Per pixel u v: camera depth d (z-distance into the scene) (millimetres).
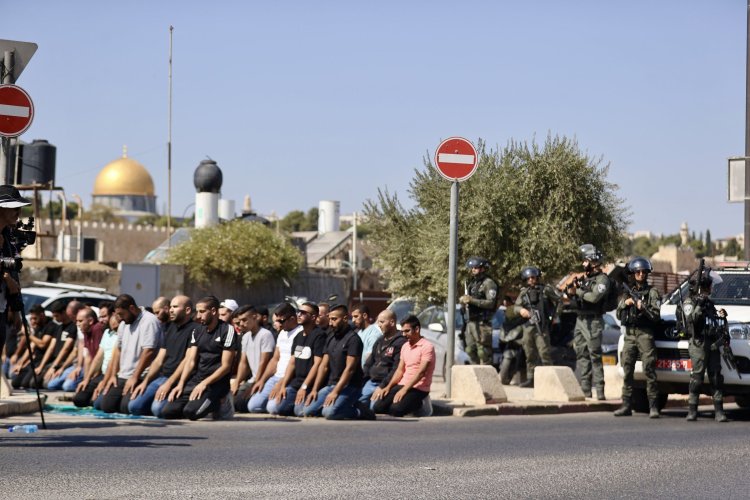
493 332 21844
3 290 8969
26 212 72812
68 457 8164
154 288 32969
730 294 15312
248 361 14500
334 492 6801
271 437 10352
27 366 18812
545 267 26016
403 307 27000
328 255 68562
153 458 8258
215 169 62906
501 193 25797
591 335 15766
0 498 6281
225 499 6406
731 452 9719
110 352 14570
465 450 9445
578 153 26359
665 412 15508
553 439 10609
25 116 11148
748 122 20125
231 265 47500
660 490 7332
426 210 26953
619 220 26891
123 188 157500
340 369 13133
